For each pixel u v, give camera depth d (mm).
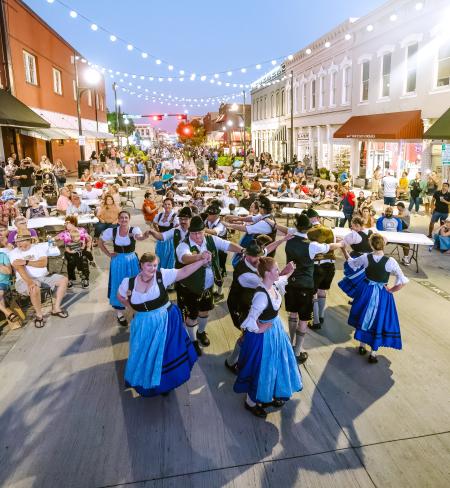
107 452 3908
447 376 5074
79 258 8016
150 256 4191
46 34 25516
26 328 6352
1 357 5520
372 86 22047
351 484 3549
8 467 3742
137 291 4254
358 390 4809
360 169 24094
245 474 3654
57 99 27906
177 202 14148
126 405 4570
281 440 4043
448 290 7887
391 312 5230
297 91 33750
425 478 3605
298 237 5184
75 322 6555
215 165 32375
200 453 3889
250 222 7285
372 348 5266
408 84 19109
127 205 18344
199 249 5301
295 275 5117
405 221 10312
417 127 17984
